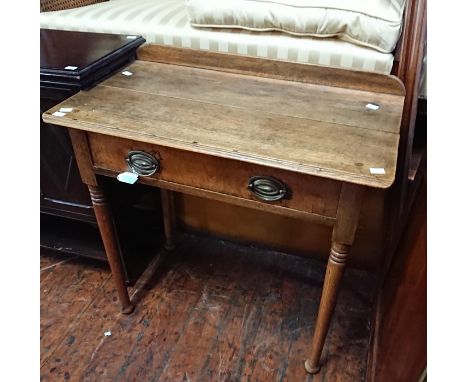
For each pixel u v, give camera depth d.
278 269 1.41
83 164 0.97
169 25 1.21
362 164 0.73
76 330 1.21
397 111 0.92
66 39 1.20
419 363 0.62
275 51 1.09
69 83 0.99
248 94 1.00
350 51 1.03
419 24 0.97
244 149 0.77
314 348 1.04
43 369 1.11
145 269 1.41
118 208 1.19
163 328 1.22
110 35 1.22
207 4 1.12
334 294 0.91
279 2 1.06
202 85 1.04
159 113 0.91
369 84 1.00
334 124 0.86
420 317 0.67
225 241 1.53
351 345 1.16
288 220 1.37
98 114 0.90
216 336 1.19
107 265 1.43
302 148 0.78
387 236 1.21
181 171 0.87
